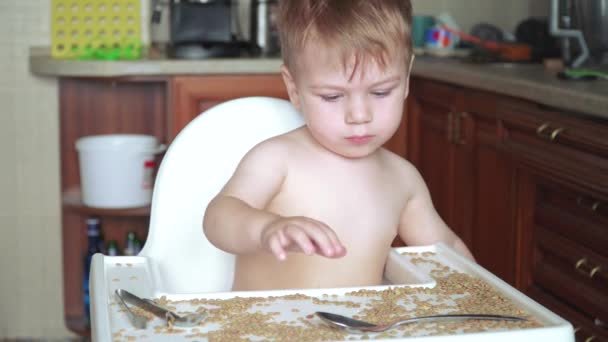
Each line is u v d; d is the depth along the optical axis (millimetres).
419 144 2629
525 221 1899
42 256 2943
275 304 810
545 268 1821
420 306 804
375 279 1146
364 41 974
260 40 2816
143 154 2684
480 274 925
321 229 774
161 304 809
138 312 774
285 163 1113
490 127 2070
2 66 2822
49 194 2912
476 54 2459
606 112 1465
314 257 1112
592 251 1619
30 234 2926
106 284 866
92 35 2730
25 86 2848
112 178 2664
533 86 1759
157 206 1227
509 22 3107
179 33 2635
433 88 2459
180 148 1250
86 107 2920
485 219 2125
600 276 1587
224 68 2582
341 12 994
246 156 1123
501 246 2027
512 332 696
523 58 2434
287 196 1116
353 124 996
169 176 1236
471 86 2100
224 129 1281
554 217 1762
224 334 707
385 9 1003
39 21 2812
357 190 1135
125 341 697
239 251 930
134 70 2531
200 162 1255
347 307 804
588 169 1593
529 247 1887
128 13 2746
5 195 2893
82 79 2891
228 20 2652
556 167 1711
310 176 1120
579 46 2172
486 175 2105
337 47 975
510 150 1935
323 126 1013
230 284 1237
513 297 827
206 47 2637
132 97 2947
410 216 1205
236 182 1084
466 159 2229
